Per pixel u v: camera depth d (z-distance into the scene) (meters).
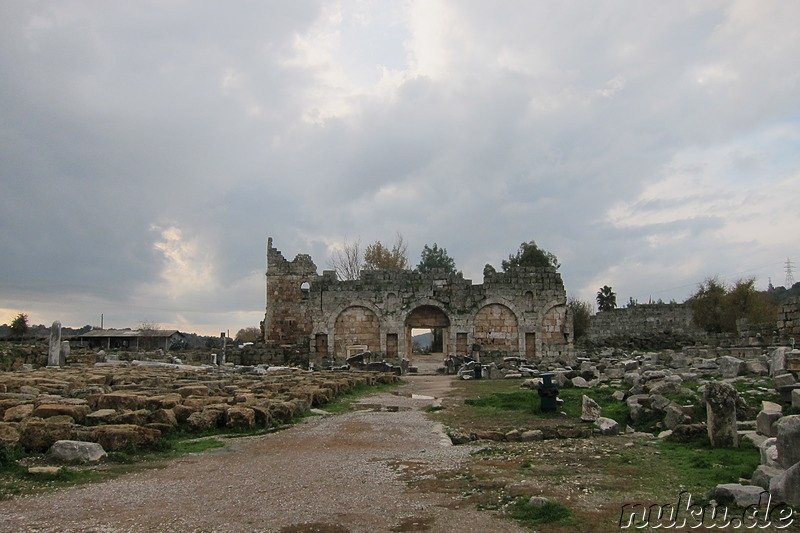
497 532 9.68
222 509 11.16
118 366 46.12
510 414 23.52
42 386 24.81
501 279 58.81
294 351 60.91
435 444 17.70
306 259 69.56
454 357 52.91
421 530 9.87
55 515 10.79
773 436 15.34
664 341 77.19
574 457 15.17
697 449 15.45
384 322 58.34
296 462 15.23
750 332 47.28
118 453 15.42
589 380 31.88
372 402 28.66
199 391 24.00
